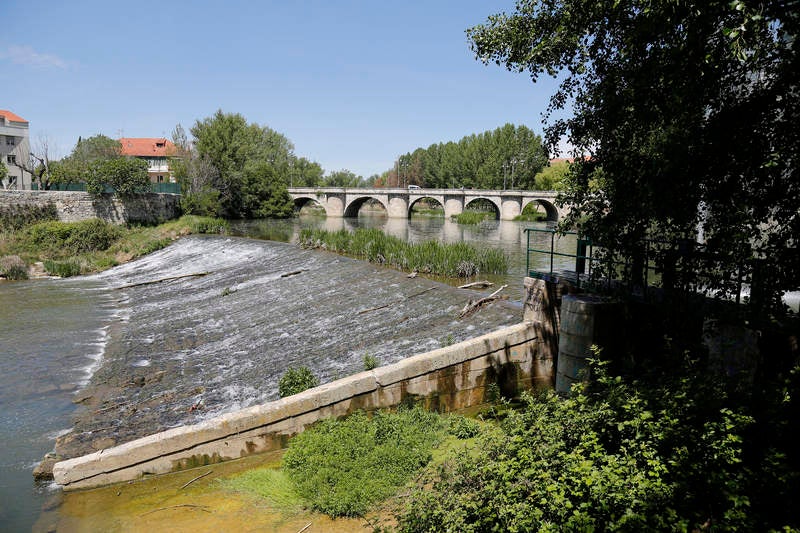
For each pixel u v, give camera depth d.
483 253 29.64
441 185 129.12
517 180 112.69
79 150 94.31
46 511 9.58
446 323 17.39
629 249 8.75
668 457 6.70
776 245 7.40
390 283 22.84
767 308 7.82
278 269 30.09
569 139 9.88
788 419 6.88
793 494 5.75
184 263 37.34
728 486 5.85
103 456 10.13
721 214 7.71
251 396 14.77
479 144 116.81
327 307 21.72
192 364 18.08
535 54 8.76
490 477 7.39
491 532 6.45
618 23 8.20
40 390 16.41
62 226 42.44
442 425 11.57
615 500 5.94
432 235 53.25
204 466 10.75
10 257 37.69
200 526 8.75
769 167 6.88
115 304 28.28
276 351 18.14
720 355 9.59
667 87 7.59
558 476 6.74
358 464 9.82
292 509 9.04
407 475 9.53
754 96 7.35
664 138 7.71
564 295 11.84
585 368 11.05
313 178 131.75
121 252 42.03
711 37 7.06
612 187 8.59
